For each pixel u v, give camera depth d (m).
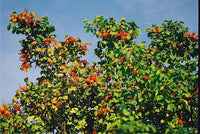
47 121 7.93
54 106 7.12
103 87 7.29
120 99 6.41
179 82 6.73
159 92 6.36
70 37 8.08
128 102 6.20
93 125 7.91
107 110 6.52
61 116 7.97
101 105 6.60
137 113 6.56
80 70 7.48
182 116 6.75
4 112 7.05
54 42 7.95
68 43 8.04
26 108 7.62
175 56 7.83
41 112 7.46
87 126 8.01
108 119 6.29
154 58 8.18
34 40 7.96
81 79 7.28
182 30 8.04
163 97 6.18
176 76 6.53
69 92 7.33
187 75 6.55
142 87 6.91
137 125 4.85
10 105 7.39
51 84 7.44
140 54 7.13
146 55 7.95
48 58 7.86
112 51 7.25
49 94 7.21
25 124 7.43
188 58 7.74
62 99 7.51
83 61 8.30
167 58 7.94
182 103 6.32
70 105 7.83
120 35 7.71
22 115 7.50
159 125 6.92
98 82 7.20
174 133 5.53
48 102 7.14
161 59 8.12
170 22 8.37
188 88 6.36
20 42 7.86
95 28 8.05
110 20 8.03
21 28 7.69
